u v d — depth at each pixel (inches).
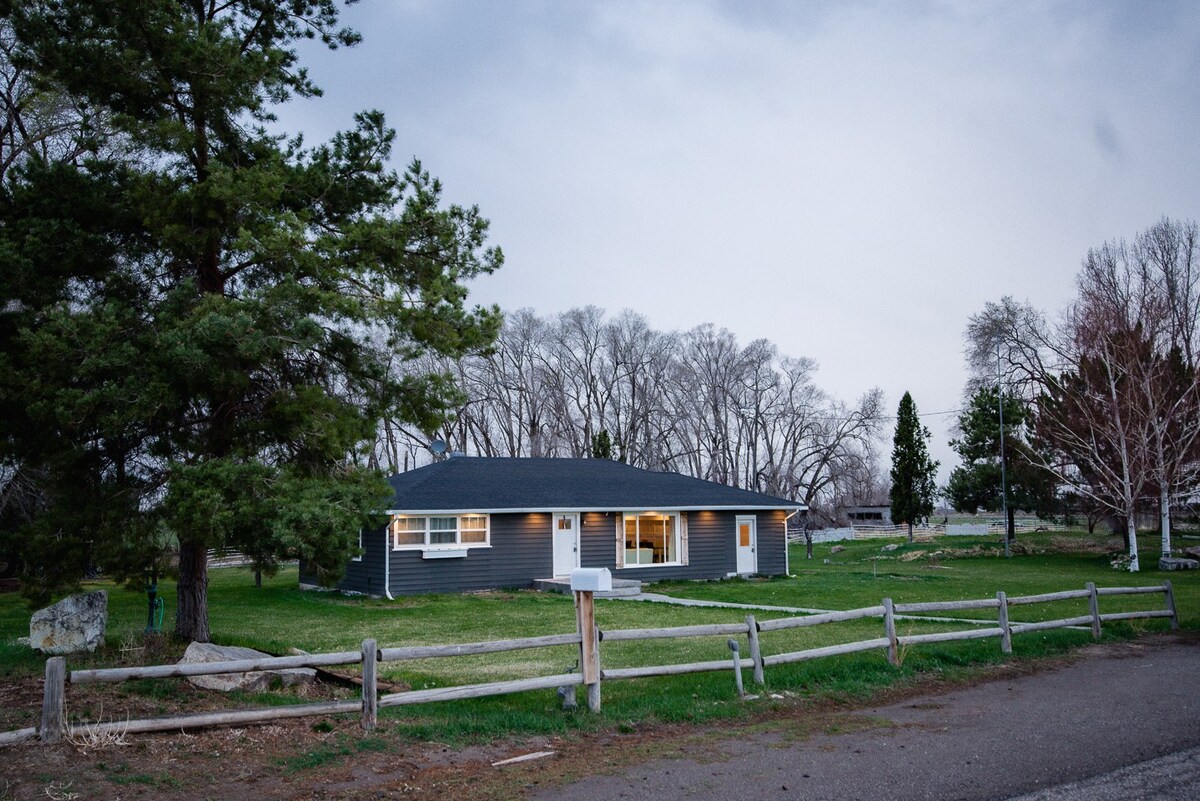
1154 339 1382.9
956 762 297.3
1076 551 1679.4
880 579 1199.6
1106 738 326.6
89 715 337.4
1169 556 1343.5
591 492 1222.9
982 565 1502.2
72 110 800.9
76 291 511.5
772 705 386.3
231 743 308.2
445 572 1055.0
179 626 548.4
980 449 1877.5
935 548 1839.3
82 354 464.8
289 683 415.2
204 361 455.2
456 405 573.6
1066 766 291.0
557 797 262.4
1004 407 1813.5
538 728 341.1
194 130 534.0
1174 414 1353.3
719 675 456.1
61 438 489.7
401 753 305.4
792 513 1341.0
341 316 516.4
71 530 483.8
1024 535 1963.6
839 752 311.7
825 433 2561.5
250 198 489.7
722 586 1130.7
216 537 440.1
